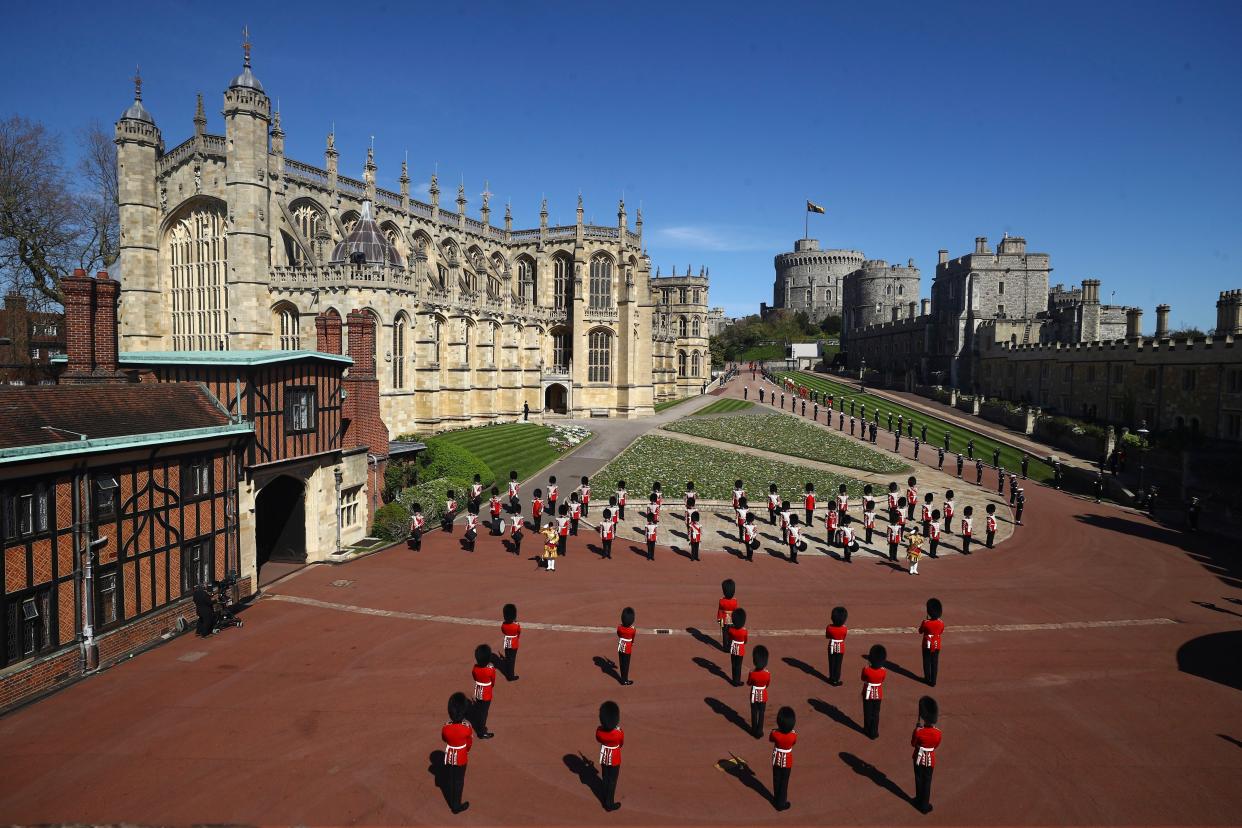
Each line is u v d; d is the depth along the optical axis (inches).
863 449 2394.2
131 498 797.2
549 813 535.2
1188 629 954.1
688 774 590.6
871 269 5979.3
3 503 655.1
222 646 824.9
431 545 1279.5
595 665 795.4
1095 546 1393.9
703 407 3567.9
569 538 1349.7
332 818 522.9
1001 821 538.6
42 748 603.8
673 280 4704.7
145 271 2427.4
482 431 2464.3
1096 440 2337.6
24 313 2095.2
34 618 692.7
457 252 3272.6
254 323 2219.5
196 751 605.3
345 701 697.6
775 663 815.7
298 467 1109.7
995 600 1061.1
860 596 1063.6
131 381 1063.0
